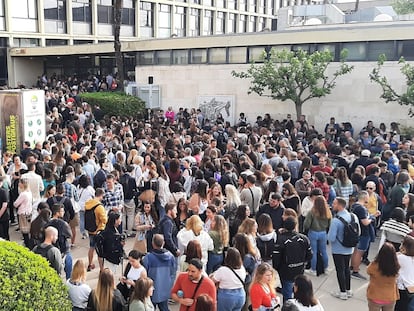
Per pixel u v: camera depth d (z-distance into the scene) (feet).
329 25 74.02
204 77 74.69
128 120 64.18
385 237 23.81
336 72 60.90
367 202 28.30
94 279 26.81
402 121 59.47
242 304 18.76
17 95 47.42
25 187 29.66
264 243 22.40
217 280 18.70
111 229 24.25
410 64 58.29
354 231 23.86
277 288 24.12
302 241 21.13
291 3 188.75
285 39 66.64
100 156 37.88
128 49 82.28
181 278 18.20
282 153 38.70
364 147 48.16
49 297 14.37
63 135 46.60
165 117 71.41
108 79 88.63
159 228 23.63
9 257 14.57
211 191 27.81
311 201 27.40
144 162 36.19
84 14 120.57
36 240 23.58
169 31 137.49
